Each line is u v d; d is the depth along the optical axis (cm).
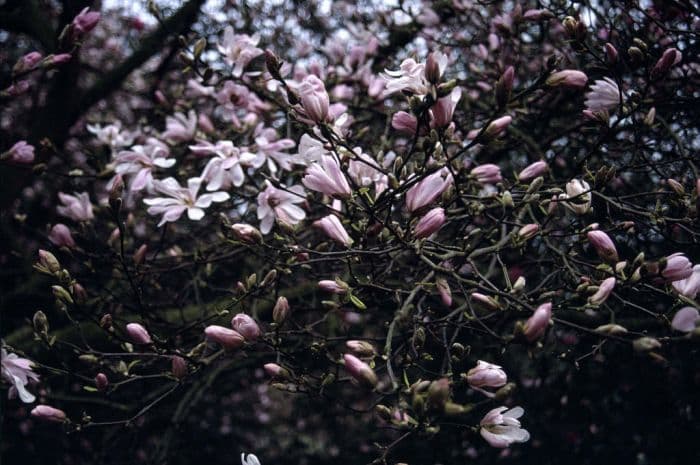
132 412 378
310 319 332
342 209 240
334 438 549
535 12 282
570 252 220
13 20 419
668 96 262
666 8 281
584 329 161
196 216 230
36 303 413
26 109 491
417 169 187
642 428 394
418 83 176
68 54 238
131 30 538
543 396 405
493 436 164
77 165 391
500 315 249
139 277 274
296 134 320
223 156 248
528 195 202
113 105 518
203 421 561
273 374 198
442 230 296
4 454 480
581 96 313
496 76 327
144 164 262
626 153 303
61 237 273
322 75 296
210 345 291
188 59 268
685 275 176
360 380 154
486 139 172
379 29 380
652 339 149
